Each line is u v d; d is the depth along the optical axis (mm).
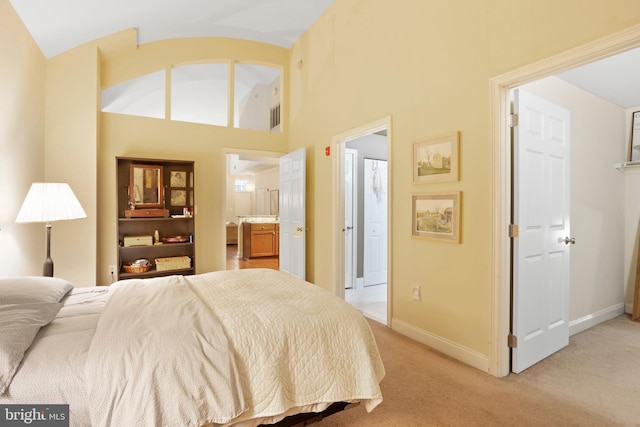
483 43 2213
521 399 1918
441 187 2543
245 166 8820
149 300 1668
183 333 1284
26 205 2445
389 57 3035
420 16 2709
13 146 2693
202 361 1209
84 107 3693
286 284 2135
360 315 1729
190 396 1141
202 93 6680
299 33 4543
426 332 2682
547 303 2471
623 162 3488
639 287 3303
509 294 2195
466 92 2332
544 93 2613
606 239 3293
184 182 4332
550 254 2490
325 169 4039
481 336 2252
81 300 1820
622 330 3033
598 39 1642
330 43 3924
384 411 1809
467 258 2340
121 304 1600
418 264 2758
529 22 1947
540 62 1885
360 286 4746
